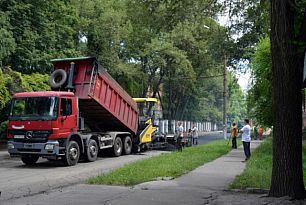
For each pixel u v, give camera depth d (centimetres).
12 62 3084
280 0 935
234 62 3316
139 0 1334
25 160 1911
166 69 4738
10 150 1812
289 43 929
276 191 944
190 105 7781
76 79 2011
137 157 2334
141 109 2766
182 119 7288
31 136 1783
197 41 4266
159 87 5591
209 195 1002
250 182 1186
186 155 2138
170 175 1338
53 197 984
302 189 936
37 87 2873
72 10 3531
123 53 4341
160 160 1830
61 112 1814
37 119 1780
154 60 4428
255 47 2605
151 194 1005
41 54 3181
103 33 3922
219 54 3038
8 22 2844
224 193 1037
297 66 936
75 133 1898
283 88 930
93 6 3906
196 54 4591
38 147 1770
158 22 1370
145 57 4494
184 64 4494
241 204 883
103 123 2367
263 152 2398
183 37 4188
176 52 4334
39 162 2000
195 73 4950
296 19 973
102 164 1931
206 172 1459
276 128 945
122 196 979
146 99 2780
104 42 3984
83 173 1590
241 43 2723
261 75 2141
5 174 1551
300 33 938
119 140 2405
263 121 2298
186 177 1322
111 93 2197
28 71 3206
